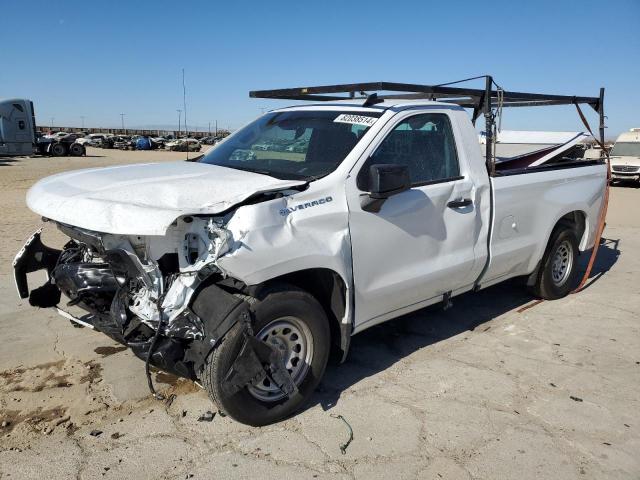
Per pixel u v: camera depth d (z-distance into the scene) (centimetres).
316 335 369
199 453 330
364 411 384
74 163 3108
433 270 444
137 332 351
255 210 328
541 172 566
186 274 329
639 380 440
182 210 312
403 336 521
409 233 421
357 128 416
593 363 470
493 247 505
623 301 642
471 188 474
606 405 400
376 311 417
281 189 345
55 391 392
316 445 342
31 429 346
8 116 3472
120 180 380
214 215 326
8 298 576
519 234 539
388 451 339
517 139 721
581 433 364
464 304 618
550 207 575
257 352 331
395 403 396
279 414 361
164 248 333
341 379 430
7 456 320
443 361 468
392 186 370
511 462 332
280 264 334
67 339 478
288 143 439
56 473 307
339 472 318
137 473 310
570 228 621
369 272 397
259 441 344
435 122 460
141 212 313
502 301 631
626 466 331
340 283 380
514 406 396
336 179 376
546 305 621
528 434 361
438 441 351
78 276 379
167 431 351
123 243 348
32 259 441
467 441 352
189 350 334
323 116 450
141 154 4666
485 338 521
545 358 479
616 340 523
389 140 416
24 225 1008
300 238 346
